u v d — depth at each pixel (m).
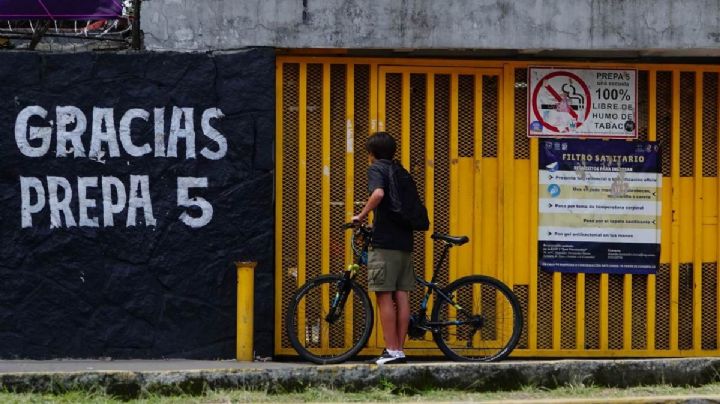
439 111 24.28
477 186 24.19
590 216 24.41
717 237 24.67
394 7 23.38
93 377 18.97
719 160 24.61
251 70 23.33
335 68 24.14
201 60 23.30
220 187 23.27
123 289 23.22
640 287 24.67
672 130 24.55
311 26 23.31
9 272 23.12
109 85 23.25
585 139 24.42
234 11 23.36
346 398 18.97
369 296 23.86
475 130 24.20
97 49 25.02
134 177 23.25
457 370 19.70
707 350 24.62
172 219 23.25
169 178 23.27
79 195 23.22
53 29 24.50
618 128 24.48
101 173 23.23
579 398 18.84
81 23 24.53
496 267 24.20
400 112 24.19
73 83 23.25
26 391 18.86
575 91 24.42
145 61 23.25
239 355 22.81
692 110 24.75
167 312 23.25
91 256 23.22
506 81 24.28
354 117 24.06
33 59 23.19
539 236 24.30
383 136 21.92
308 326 23.52
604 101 24.50
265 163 23.31
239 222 23.25
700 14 23.67
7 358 23.09
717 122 24.73
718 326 24.59
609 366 20.03
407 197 21.72
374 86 24.05
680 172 24.70
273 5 23.31
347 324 23.56
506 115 24.22
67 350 23.16
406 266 21.95
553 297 24.34
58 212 23.19
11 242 23.12
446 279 24.22
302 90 23.88
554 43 23.50
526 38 23.47
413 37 23.38
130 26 24.44
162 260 23.25
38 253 23.16
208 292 23.25
